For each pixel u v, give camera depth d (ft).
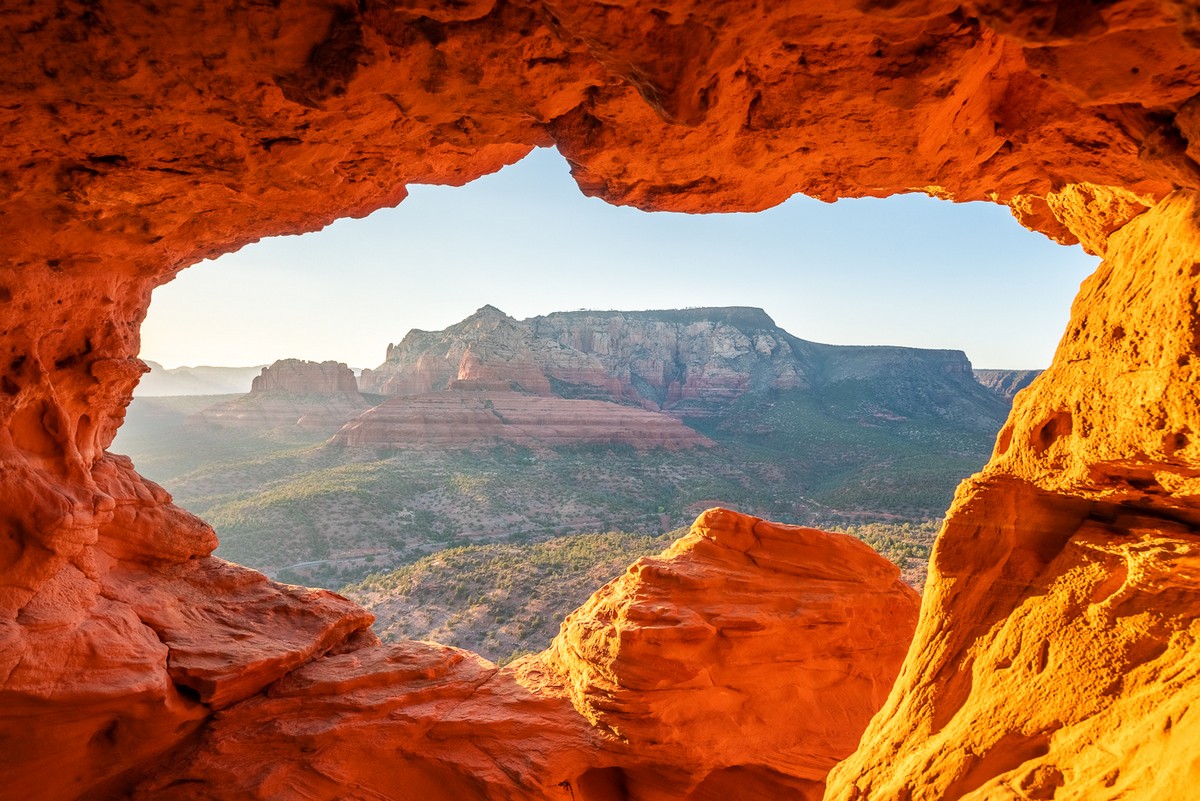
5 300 32.09
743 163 25.88
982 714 25.03
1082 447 24.57
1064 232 33.24
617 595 56.39
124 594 44.75
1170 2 11.47
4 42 18.03
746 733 50.01
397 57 19.03
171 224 29.96
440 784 47.11
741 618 51.88
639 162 26.32
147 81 19.71
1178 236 20.51
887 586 58.08
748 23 16.28
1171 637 20.57
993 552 28.91
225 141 23.31
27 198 25.71
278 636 49.75
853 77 20.12
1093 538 25.45
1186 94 17.12
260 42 18.40
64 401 39.96
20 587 35.83
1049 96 22.35
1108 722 20.34
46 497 36.70
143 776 41.91
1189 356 19.26
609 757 49.60
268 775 42.83
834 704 52.90
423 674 52.19
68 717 36.91
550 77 20.52
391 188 34.86
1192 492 21.93
